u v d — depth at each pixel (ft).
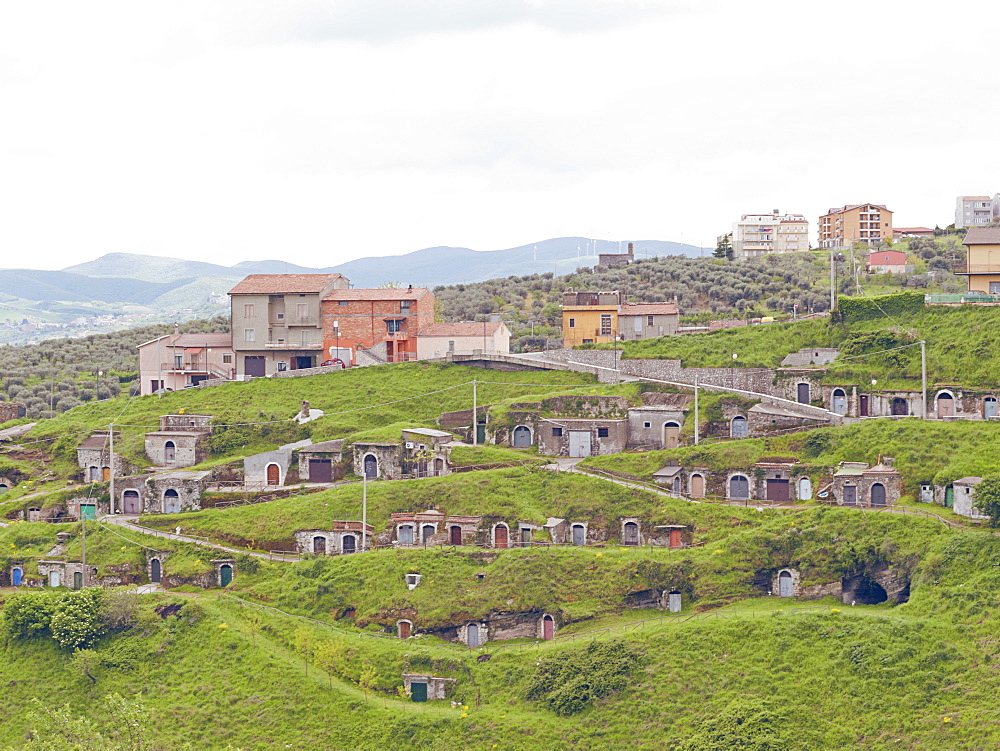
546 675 325.62
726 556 362.53
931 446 393.09
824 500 390.42
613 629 346.74
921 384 442.09
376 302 549.95
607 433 440.45
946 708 291.17
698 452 414.41
